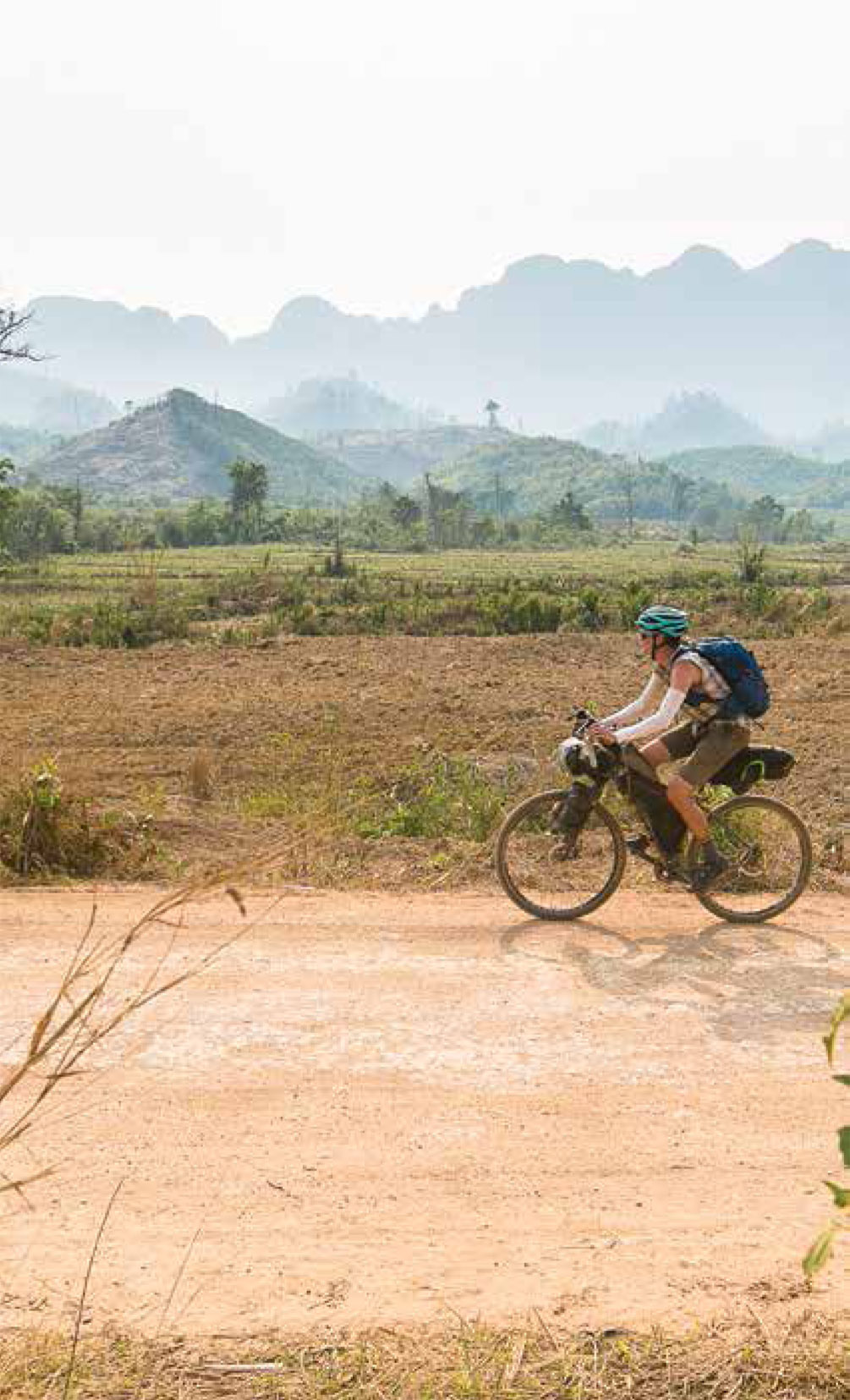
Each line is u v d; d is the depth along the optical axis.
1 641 25.08
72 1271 3.38
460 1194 3.93
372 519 165.50
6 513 59.91
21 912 6.93
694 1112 4.57
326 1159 4.14
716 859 6.97
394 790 11.09
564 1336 3.02
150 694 18.66
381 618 33.41
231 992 5.65
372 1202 3.86
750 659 6.93
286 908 7.05
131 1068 4.82
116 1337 3.01
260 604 41.84
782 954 6.41
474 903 7.27
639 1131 4.40
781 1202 3.90
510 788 11.21
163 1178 3.98
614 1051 5.10
